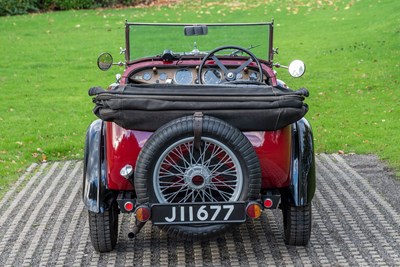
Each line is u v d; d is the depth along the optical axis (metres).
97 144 5.24
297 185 5.05
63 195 7.14
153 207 4.69
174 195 4.80
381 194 6.96
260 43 6.78
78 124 10.62
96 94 4.93
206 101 4.73
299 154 5.16
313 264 5.14
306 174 5.09
